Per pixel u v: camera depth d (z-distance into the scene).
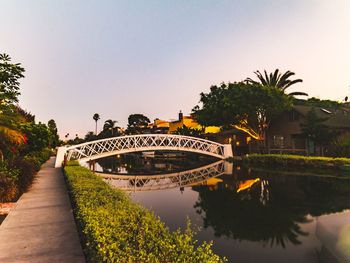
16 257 5.01
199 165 32.78
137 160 46.62
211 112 34.81
